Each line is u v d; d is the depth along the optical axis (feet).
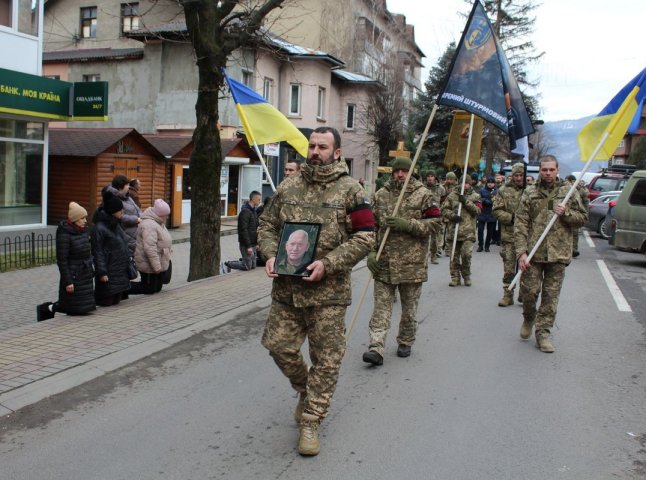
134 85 90.12
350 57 126.93
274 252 12.79
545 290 20.88
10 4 51.52
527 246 21.01
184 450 12.91
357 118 119.03
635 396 16.70
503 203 29.17
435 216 19.34
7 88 48.91
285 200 13.03
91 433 13.64
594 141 23.18
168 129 88.33
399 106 111.86
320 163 12.87
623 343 22.31
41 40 54.44
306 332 13.25
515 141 24.12
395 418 14.84
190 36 32.12
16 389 15.64
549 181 20.57
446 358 19.93
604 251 54.90
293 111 102.68
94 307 24.21
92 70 92.48
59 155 59.72
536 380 17.87
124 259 25.81
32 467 12.05
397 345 21.48
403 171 19.89
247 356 19.52
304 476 11.87
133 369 17.97
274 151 86.02
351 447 13.20
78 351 18.89
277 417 14.75
